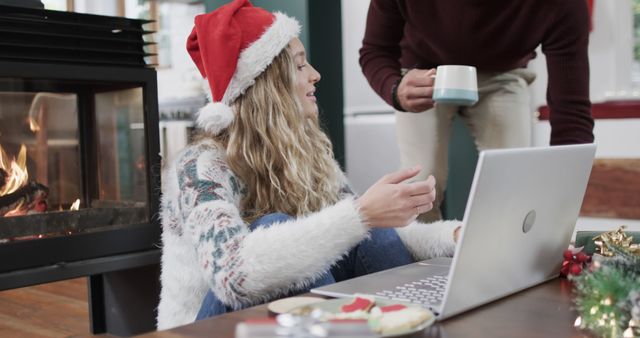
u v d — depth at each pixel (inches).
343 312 35.9
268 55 58.4
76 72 88.8
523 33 86.1
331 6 119.3
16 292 122.2
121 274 97.5
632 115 137.9
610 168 140.3
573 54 84.2
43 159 91.7
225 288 45.7
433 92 74.6
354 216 46.8
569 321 37.1
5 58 84.2
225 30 57.8
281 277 45.6
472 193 35.9
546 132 146.3
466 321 37.2
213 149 56.8
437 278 45.4
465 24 87.3
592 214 143.1
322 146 62.7
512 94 98.3
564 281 46.7
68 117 93.2
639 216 137.5
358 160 161.2
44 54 87.2
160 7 178.2
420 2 88.7
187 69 174.7
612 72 144.6
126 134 96.8
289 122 59.2
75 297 118.5
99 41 92.0
